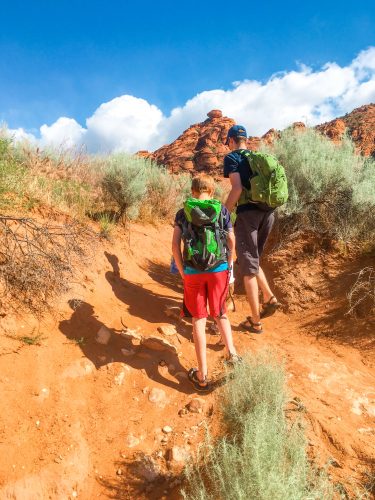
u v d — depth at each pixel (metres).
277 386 2.81
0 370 2.80
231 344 3.26
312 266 5.07
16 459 2.38
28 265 3.47
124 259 5.18
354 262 4.95
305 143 6.36
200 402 3.00
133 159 6.45
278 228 5.75
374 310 4.16
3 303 3.23
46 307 3.46
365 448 2.62
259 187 3.79
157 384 3.17
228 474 2.16
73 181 6.78
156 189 7.80
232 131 4.21
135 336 3.58
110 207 6.30
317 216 5.70
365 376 3.47
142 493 2.40
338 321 4.21
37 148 7.70
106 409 2.88
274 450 2.23
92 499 2.34
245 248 3.95
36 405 2.71
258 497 1.99
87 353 3.25
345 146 6.63
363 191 5.36
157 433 2.77
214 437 2.70
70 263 3.92
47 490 2.30
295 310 4.59
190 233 3.19
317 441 2.65
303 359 3.64
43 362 3.01
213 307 3.22
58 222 4.58
